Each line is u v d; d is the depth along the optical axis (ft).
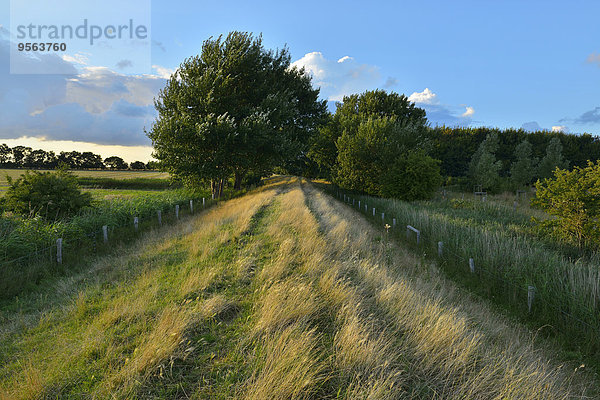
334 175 115.24
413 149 94.99
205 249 27.32
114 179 177.58
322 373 10.74
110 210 47.26
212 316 14.58
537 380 10.98
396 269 26.50
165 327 13.05
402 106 141.49
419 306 15.81
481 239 33.14
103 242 37.42
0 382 11.32
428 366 11.26
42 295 22.00
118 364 11.47
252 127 77.61
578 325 18.74
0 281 22.90
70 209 42.52
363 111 140.05
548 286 22.29
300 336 12.21
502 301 23.72
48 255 29.66
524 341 17.20
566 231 33.24
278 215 43.04
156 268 24.16
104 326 14.56
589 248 30.53
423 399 9.91
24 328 16.20
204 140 73.20
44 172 43.78
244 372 10.72
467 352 11.71
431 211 58.65
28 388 10.09
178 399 9.71
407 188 82.84
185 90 76.74
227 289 18.35
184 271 21.90
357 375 10.25
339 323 14.01
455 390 10.17
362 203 87.20
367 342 11.97
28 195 39.99
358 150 95.50
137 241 38.01
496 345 14.34
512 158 172.24
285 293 16.14
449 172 180.04
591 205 30.81
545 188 34.81
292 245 26.73
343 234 33.09
